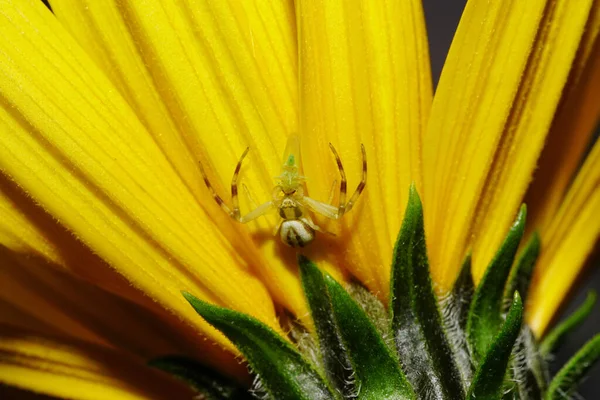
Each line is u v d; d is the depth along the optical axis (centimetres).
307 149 15
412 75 15
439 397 15
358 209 15
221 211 15
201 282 15
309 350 15
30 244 15
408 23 15
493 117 15
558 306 16
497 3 15
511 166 15
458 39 15
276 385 15
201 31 15
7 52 15
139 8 15
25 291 16
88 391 16
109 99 15
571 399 16
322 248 15
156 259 15
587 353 16
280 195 15
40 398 16
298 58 15
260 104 15
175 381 16
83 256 15
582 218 16
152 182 15
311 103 15
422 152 15
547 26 15
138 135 15
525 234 16
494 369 14
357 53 15
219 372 15
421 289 15
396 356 15
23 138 15
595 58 15
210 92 15
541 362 16
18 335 16
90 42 15
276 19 15
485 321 15
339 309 14
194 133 15
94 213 15
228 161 15
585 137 16
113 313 16
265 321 15
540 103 15
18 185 15
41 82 15
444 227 15
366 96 15
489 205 15
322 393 15
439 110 15
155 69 15
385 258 15
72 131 15
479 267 15
